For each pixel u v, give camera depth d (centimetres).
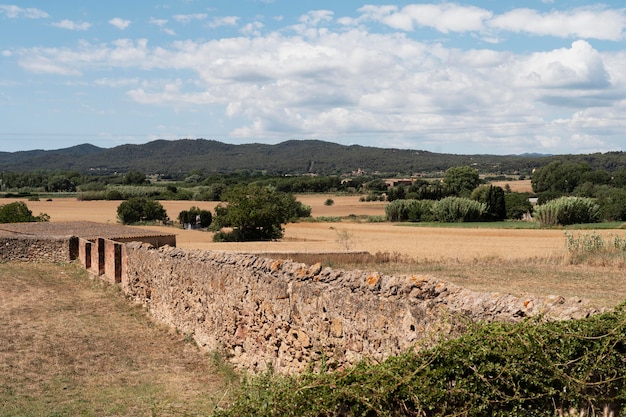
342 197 12888
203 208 9812
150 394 1035
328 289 905
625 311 581
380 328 793
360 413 576
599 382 544
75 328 1555
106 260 2297
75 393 1051
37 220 5819
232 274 1209
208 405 947
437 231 6147
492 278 2411
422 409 564
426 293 770
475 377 566
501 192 7988
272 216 5741
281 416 599
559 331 561
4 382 1103
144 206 8281
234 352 1199
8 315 1686
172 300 1544
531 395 556
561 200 6494
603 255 2934
